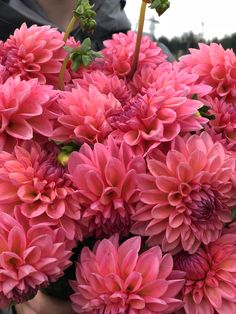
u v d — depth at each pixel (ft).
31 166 1.36
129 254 1.29
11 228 1.26
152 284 1.28
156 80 1.57
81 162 1.33
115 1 2.49
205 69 1.65
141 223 1.34
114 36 1.80
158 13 1.52
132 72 1.68
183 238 1.31
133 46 1.70
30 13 2.36
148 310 1.28
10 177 1.29
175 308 1.31
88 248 1.36
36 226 1.25
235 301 1.36
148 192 1.31
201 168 1.33
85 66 1.57
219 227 1.37
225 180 1.33
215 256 1.39
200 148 1.35
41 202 1.31
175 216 1.31
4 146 1.39
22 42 1.57
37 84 1.41
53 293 1.61
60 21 2.44
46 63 1.57
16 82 1.38
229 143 1.54
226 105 1.56
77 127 1.39
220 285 1.37
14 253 1.21
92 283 1.30
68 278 1.55
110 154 1.32
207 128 1.51
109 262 1.30
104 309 1.31
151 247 1.36
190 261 1.38
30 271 1.20
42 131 1.39
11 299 1.26
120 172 1.31
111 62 1.70
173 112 1.34
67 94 1.44
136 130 1.37
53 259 1.23
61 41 1.57
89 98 1.45
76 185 1.32
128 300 1.27
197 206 1.29
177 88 1.46
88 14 1.57
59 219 1.31
